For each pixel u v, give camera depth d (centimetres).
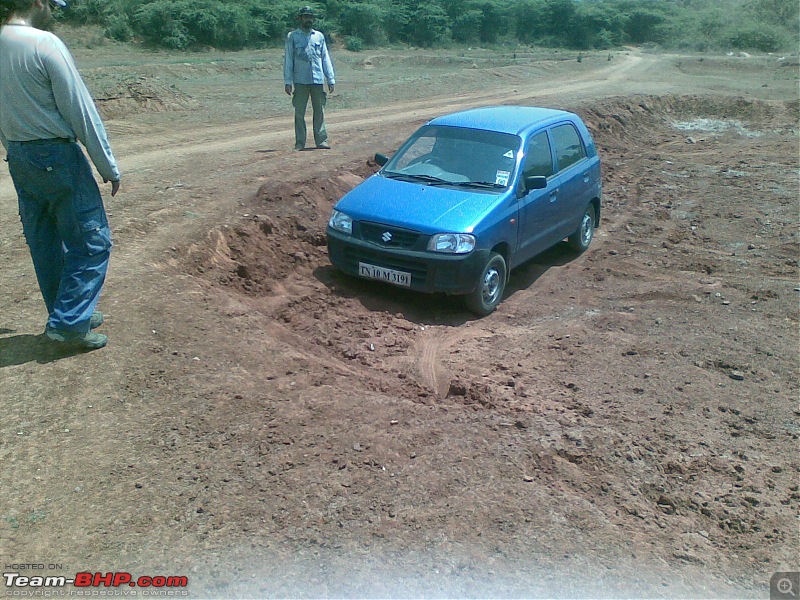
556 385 579
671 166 1518
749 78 3625
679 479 454
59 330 488
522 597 337
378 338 663
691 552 383
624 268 909
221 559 354
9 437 432
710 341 673
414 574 348
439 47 6825
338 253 747
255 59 4319
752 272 883
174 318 589
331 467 426
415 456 441
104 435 440
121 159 1221
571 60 4722
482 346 664
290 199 931
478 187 757
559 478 437
